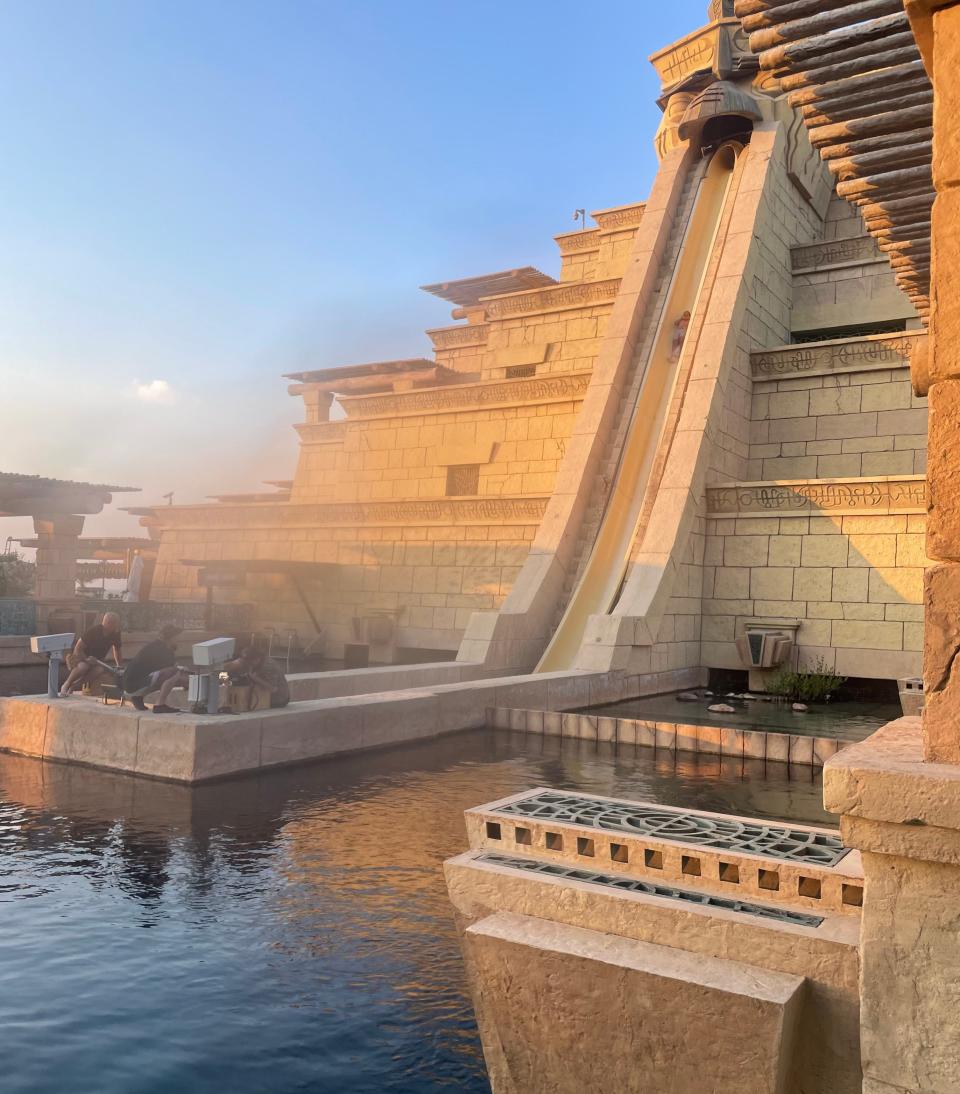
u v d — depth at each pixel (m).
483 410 27.98
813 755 11.38
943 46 2.86
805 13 4.77
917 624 17.98
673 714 15.59
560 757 11.59
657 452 21.02
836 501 19.12
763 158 23.50
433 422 29.08
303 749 10.62
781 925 3.17
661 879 3.74
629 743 12.74
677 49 28.48
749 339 22.38
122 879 6.36
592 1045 3.25
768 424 22.56
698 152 26.62
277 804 8.59
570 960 3.27
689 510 19.64
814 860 3.56
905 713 13.48
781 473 22.28
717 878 3.62
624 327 23.38
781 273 24.19
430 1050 4.13
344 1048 4.14
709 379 20.73
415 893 6.16
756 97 24.52
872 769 2.67
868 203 6.00
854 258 24.00
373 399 30.48
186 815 8.13
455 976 4.89
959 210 2.79
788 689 18.23
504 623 18.39
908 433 20.84
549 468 26.48
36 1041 4.14
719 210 25.33
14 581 32.22
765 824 4.14
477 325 34.06
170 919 5.63
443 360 34.91
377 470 30.23
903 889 2.67
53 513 23.86
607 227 31.31
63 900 5.93
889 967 2.67
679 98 27.11
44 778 9.59
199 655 9.84
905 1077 2.62
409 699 12.29
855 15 4.63
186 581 30.23
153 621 24.14
